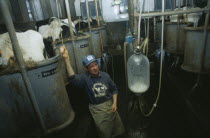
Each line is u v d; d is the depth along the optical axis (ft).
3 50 7.36
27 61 6.98
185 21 14.78
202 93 10.71
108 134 8.54
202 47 9.39
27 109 7.36
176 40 15.15
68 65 8.05
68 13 11.24
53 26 12.94
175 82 13.21
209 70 9.64
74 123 10.12
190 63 10.56
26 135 7.65
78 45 12.32
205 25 8.87
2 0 5.80
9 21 6.01
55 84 7.75
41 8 22.57
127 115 11.25
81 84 8.25
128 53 9.47
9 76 6.68
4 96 6.86
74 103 12.37
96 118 8.38
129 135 9.94
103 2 29.68
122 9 30.22
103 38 23.22
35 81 7.11
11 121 7.25
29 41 8.16
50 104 7.75
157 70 17.40
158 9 28.35
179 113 11.27
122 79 17.47
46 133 7.88
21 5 17.49
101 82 8.13
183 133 9.60
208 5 7.98
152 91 14.32
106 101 8.35
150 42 22.79
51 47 10.73
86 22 21.58
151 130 10.11
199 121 8.55
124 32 30.83
